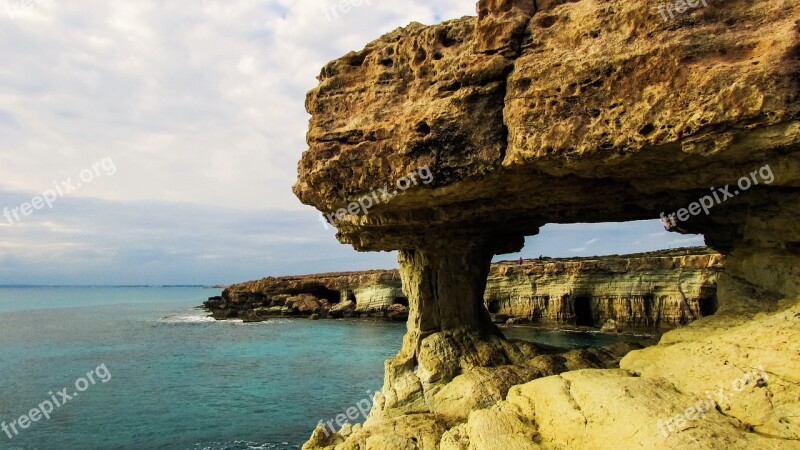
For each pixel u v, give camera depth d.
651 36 10.20
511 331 62.56
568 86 10.99
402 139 13.52
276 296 100.94
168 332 70.94
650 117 9.91
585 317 69.69
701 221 14.65
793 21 9.06
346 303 93.06
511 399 11.69
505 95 12.37
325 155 15.29
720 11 9.88
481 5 12.91
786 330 8.70
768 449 7.22
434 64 13.86
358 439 13.27
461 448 10.78
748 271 12.86
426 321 19.53
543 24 12.13
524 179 12.97
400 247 20.05
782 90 8.64
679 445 7.58
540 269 70.69
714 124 9.20
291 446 23.89
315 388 35.56
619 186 13.41
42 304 163.50
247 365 44.75
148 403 31.83
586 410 9.45
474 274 20.56
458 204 15.34
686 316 57.00
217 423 27.47
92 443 24.38
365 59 16.06
